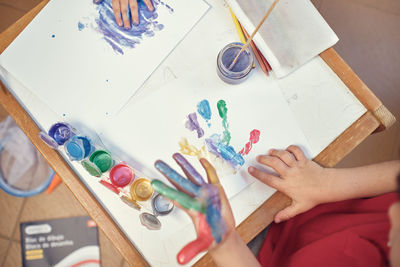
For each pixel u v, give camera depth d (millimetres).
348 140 675
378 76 1345
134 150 682
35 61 704
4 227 1234
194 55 712
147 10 721
